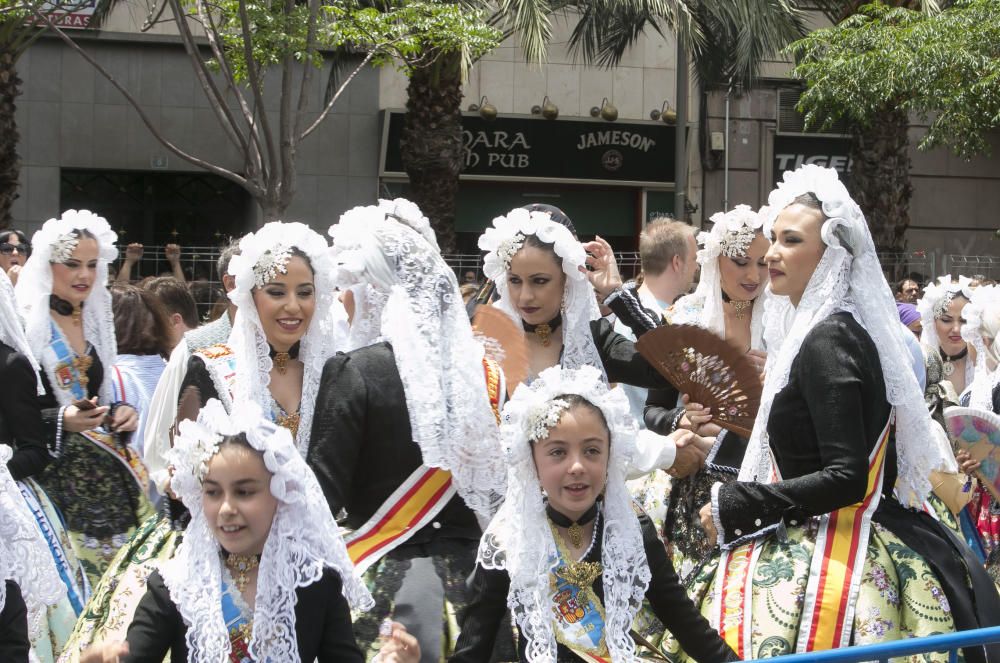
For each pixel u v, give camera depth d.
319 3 12.37
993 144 20.11
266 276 3.84
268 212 12.34
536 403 3.27
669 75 19.14
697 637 3.43
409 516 3.54
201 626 3.01
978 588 3.80
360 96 18.05
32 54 17.17
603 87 18.97
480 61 18.59
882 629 3.62
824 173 3.82
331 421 3.48
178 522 4.09
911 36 14.39
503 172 18.97
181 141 17.59
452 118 16.00
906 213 16.83
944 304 6.99
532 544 3.28
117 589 3.97
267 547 3.06
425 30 12.92
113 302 5.74
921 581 3.69
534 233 4.16
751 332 4.91
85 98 17.36
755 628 3.66
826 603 3.63
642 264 5.73
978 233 20.20
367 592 3.14
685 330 4.11
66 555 5.02
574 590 3.34
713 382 4.18
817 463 3.72
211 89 12.71
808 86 16.53
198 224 18.12
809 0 17.52
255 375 3.86
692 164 19.33
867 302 3.74
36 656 4.09
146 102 17.48
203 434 3.05
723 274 4.86
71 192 17.77
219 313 6.46
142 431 5.10
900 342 3.77
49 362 5.27
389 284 3.69
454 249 16.50
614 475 3.35
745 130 19.28
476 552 3.58
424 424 3.47
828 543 3.72
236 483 3.01
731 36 15.62
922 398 3.75
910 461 3.80
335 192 18.11
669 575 3.44
